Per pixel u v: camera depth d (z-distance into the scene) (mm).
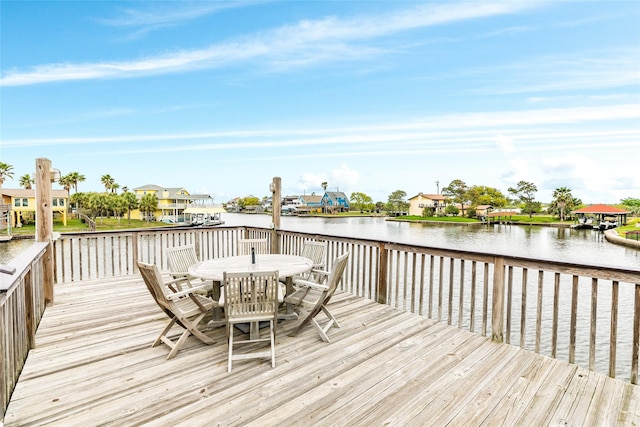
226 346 3174
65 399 2285
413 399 2309
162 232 6359
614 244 30266
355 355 2986
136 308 4234
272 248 6680
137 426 2004
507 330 3219
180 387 2449
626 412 2160
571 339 2838
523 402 2277
